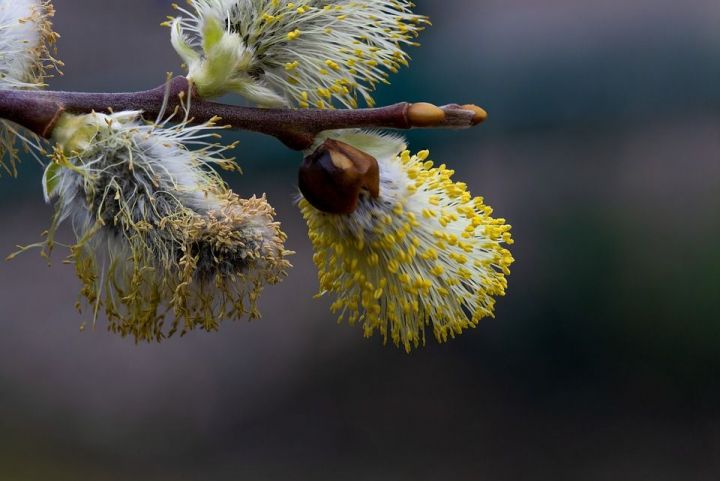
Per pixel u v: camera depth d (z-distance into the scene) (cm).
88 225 38
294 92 39
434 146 93
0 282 93
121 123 37
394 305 39
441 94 87
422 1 88
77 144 37
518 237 98
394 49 39
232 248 38
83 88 93
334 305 39
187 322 38
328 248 39
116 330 38
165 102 38
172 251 38
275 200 91
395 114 37
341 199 38
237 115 38
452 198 39
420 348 104
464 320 39
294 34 38
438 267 39
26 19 39
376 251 39
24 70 39
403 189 39
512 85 91
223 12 38
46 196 38
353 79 39
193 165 38
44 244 38
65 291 95
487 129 92
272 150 89
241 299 38
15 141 39
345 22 39
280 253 38
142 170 38
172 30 38
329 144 38
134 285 38
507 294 101
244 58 38
